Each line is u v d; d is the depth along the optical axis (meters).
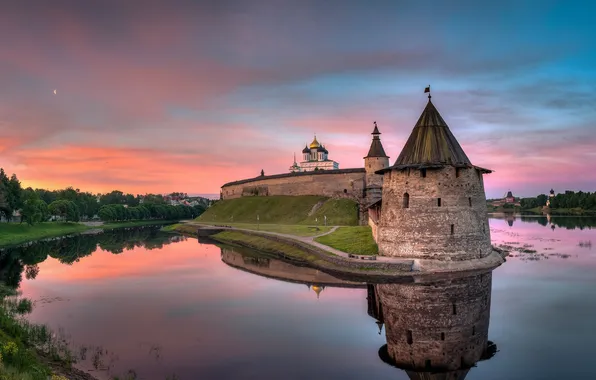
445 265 43.88
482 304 31.52
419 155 46.75
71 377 20.27
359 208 101.44
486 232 48.69
